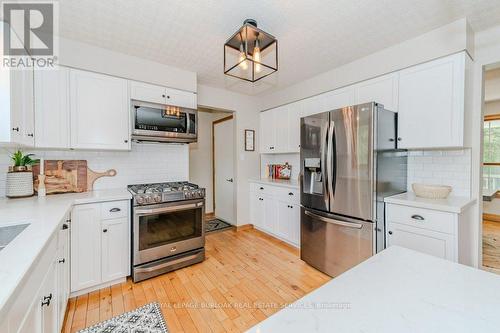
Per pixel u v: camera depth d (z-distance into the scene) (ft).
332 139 7.69
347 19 6.31
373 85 8.27
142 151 9.37
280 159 13.46
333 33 6.99
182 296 6.82
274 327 1.78
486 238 11.66
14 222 4.42
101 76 7.75
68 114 7.18
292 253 9.85
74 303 6.42
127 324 5.67
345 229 7.46
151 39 7.27
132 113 7.85
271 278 7.84
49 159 7.63
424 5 5.77
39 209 5.44
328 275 7.98
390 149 7.46
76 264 6.60
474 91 7.00
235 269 8.45
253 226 13.24
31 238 3.58
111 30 6.77
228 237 11.80
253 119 13.60
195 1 5.56
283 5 5.72
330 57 8.56
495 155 14.96
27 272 2.63
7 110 4.90
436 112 6.80
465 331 1.77
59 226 4.46
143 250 7.59
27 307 2.89
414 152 8.33
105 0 5.50
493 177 15.01
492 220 14.79
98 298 6.66
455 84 6.45
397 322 1.85
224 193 14.61
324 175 7.97
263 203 12.29
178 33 6.94
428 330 1.77
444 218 6.00
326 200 7.95
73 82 7.28
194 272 8.21
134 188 8.41
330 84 9.75
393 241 6.98
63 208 5.54
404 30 6.86
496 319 1.90
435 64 6.81
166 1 5.56
